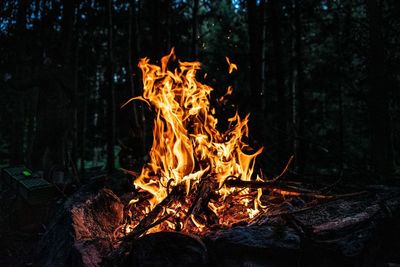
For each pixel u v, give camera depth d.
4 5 9.16
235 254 2.99
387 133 6.28
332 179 5.32
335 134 11.38
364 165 8.28
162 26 11.64
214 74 11.53
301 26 10.66
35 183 4.91
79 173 7.58
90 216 3.74
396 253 3.52
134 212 4.17
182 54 11.94
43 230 4.93
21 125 9.12
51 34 9.77
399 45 7.31
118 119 10.21
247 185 3.97
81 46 12.53
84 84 12.97
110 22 7.63
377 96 6.18
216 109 7.12
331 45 12.08
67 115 7.45
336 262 2.97
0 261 4.31
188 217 3.51
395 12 7.53
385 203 3.68
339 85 11.25
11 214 5.06
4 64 8.81
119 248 3.15
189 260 2.89
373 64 6.24
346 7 9.38
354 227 3.19
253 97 7.14
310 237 3.00
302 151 8.73
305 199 4.20
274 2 9.10
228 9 13.52
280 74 8.88
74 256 3.19
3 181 5.74
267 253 2.95
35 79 7.33
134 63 7.62
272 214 3.56
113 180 5.29
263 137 6.43
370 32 6.30
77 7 9.61
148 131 6.96
